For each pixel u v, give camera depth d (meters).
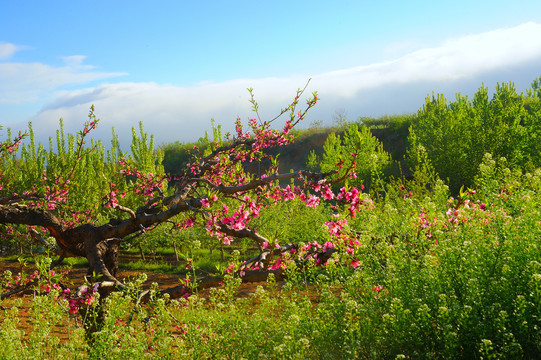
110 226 6.13
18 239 14.18
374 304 3.48
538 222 3.77
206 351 3.38
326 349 3.16
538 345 2.73
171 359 3.54
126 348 3.54
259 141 7.78
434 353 3.00
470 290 3.12
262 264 5.05
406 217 4.62
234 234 5.74
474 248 3.54
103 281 5.24
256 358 3.23
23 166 18.08
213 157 8.09
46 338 4.40
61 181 9.05
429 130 21.66
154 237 14.80
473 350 2.88
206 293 8.05
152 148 17.11
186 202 6.15
